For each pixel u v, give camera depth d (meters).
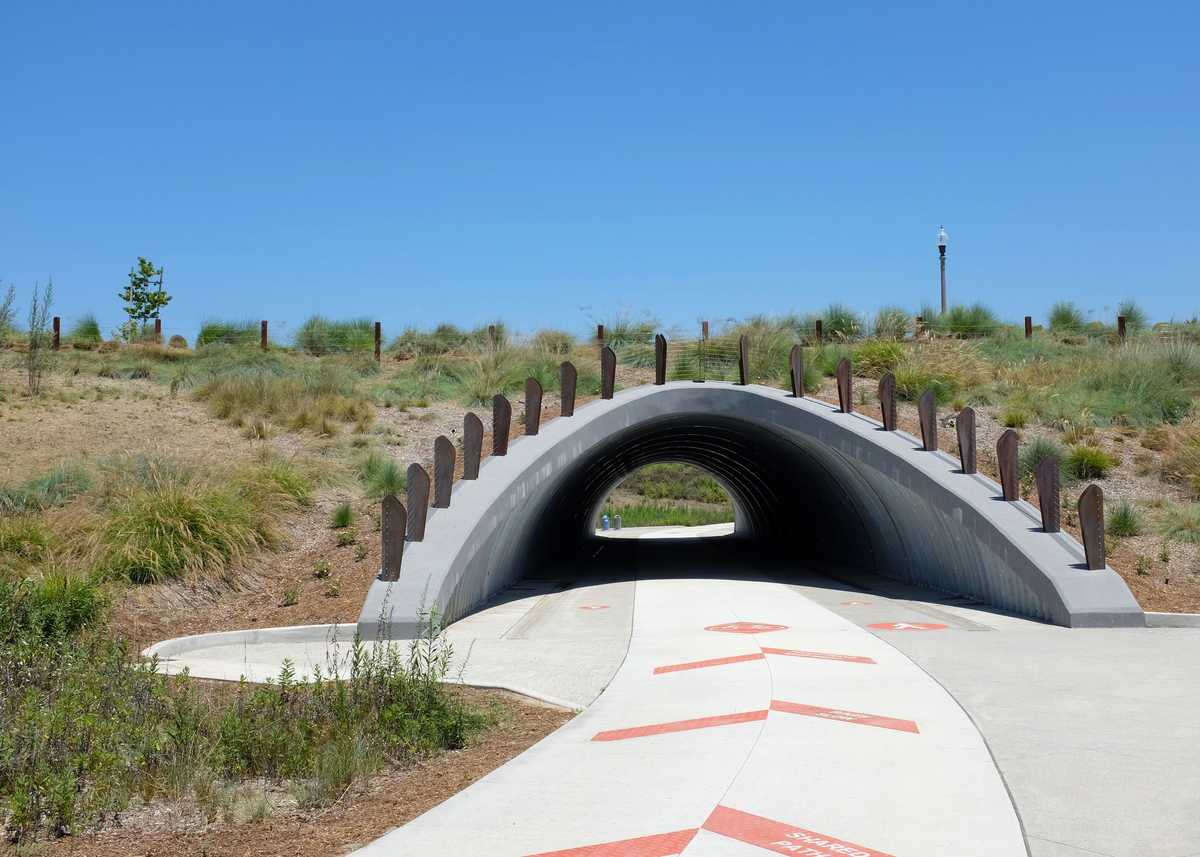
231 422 21.70
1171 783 5.80
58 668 8.09
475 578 15.48
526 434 17.78
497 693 9.20
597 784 5.96
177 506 15.48
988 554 14.87
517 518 17.34
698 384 19.08
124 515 15.12
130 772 6.30
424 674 8.48
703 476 69.00
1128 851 4.70
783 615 14.22
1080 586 13.27
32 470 17.30
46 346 25.59
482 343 29.38
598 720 7.83
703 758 6.47
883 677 9.27
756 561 25.48
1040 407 21.91
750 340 25.23
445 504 15.36
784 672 9.57
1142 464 19.05
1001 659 10.28
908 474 16.58
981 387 23.44
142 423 21.03
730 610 14.91
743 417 18.83
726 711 7.89
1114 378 23.19
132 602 13.50
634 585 19.25
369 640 12.83
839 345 26.33
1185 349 24.25
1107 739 6.86
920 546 17.95
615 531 44.50
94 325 31.02
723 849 4.75
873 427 18.08
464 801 5.69
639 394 18.77
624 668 10.24
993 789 5.70
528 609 15.77
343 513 17.09
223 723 7.04
